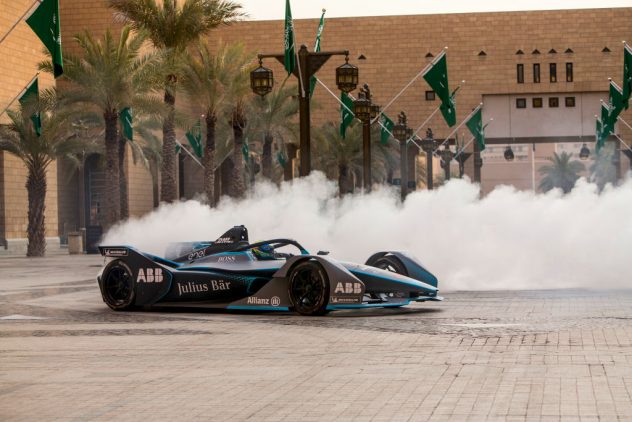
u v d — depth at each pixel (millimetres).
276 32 110750
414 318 14484
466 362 9758
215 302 16203
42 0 31344
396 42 110312
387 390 8289
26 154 58062
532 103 110188
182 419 7285
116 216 50188
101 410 7676
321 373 9344
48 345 11961
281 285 15406
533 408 7316
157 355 10891
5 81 63531
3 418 7422
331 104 110000
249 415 7371
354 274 15211
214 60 55812
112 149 49750
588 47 108938
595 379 8516
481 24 109688
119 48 48375
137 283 16578
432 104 109688
